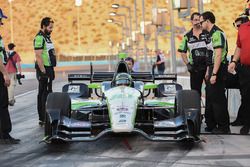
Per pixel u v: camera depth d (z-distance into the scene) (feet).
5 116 56.18
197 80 66.74
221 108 60.13
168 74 67.00
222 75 60.29
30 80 243.60
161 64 172.35
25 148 52.80
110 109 50.31
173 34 134.21
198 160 45.24
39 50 68.49
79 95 65.82
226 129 60.64
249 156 46.78
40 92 70.54
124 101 51.08
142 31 216.13
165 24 155.12
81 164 44.52
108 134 52.42
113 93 53.21
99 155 48.37
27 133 63.82
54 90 153.48
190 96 52.75
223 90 60.54
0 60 54.70
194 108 51.70
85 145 53.78
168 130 51.19
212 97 60.44
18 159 47.26
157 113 60.54
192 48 65.87
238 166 42.70
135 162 44.80
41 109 70.69
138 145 53.11
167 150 50.19
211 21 60.80
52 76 70.54
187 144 53.31
